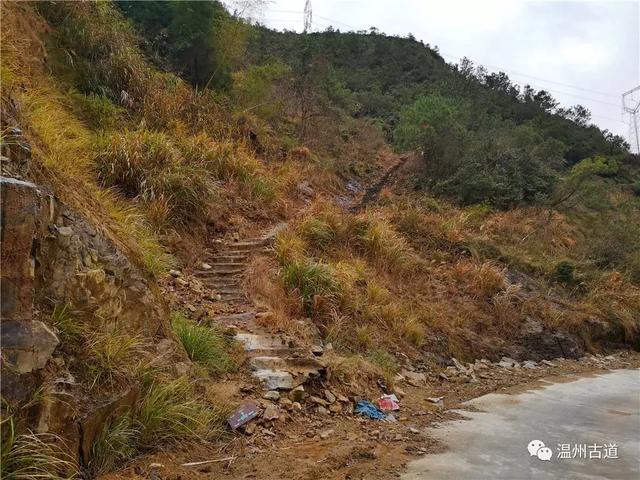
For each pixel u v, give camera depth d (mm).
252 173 11000
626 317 12055
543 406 6434
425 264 10734
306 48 20906
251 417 4742
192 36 14164
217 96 13648
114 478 3438
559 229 16047
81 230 4121
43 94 8031
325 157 16953
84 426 3400
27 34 8898
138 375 4109
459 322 9523
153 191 8195
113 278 4262
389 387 6523
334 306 7754
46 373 3281
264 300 7344
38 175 3969
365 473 4039
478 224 14188
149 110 10539
